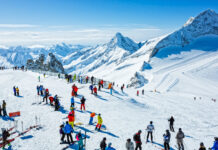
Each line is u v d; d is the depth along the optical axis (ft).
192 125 92.58
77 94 110.93
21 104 84.58
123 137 59.57
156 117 95.61
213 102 205.57
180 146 58.75
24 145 49.39
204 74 506.07
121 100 112.57
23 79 157.28
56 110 78.59
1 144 48.67
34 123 64.03
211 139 73.67
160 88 396.16
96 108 89.45
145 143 58.59
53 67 331.36
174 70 565.94
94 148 50.19
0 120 64.23
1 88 115.34
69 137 55.52
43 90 107.55
